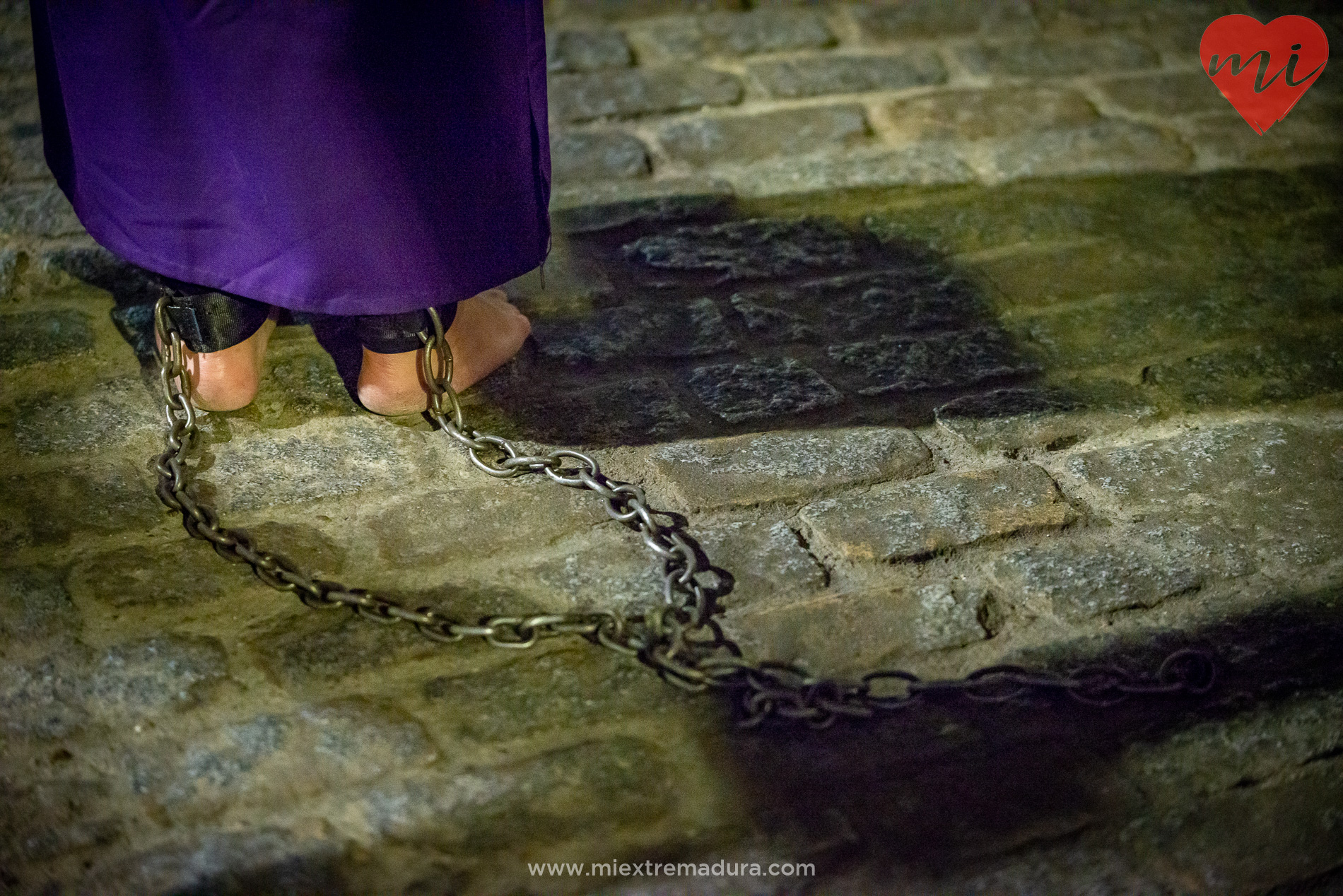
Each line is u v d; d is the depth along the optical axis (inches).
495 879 55.1
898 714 63.4
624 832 57.3
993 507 77.1
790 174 115.4
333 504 76.4
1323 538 75.4
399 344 77.9
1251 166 120.0
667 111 124.8
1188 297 100.0
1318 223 111.3
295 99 63.9
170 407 79.0
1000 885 55.1
